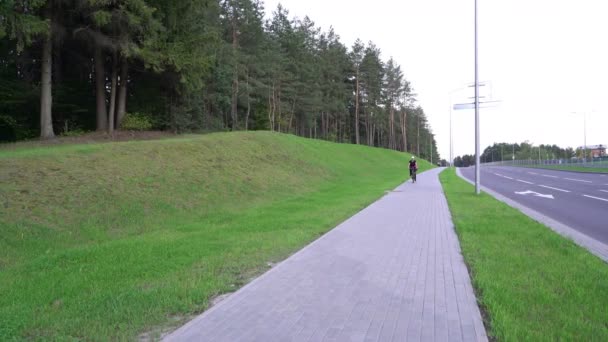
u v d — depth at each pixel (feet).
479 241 27.30
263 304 16.26
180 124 94.68
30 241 26.81
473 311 15.34
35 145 57.72
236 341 12.94
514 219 37.04
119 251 24.61
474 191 70.03
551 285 17.80
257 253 24.70
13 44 72.18
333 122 262.26
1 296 17.06
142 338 13.25
